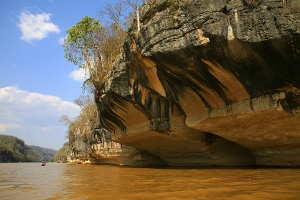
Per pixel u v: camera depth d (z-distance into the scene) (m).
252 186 6.16
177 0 9.14
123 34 16.53
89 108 38.28
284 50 7.30
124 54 13.00
